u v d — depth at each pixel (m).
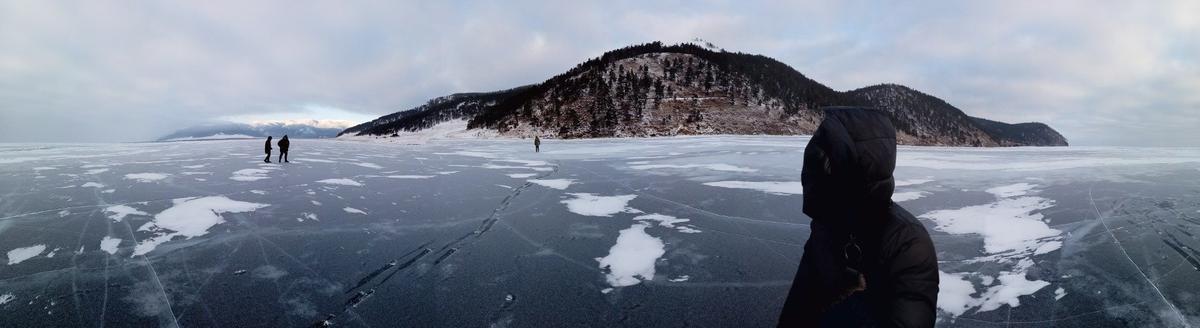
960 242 5.31
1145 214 6.29
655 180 11.68
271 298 3.92
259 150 26.55
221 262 4.90
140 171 13.61
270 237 5.94
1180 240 5.02
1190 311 3.34
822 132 1.12
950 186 9.55
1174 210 6.52
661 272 4.54
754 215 7.23
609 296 3.95
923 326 1.01
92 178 11.80
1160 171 11.45
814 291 1.23
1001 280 4.08
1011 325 3.26
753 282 4.25
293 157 20.73
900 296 1.02
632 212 7.50
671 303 3.79
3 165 15.11
